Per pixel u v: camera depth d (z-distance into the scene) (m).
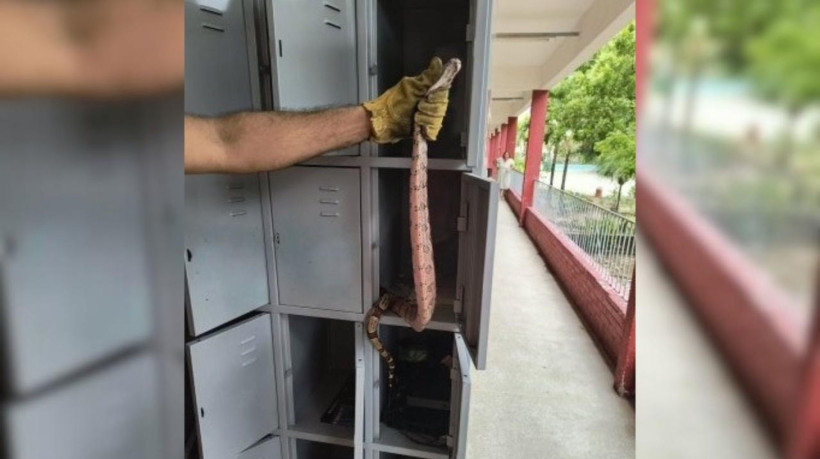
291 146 0.94
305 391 1.62
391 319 1.29
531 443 2.06
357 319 1.32
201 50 1.02
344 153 1.21
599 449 2.03
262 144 0.92
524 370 2.73
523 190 7.49
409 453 1.39
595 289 3.30
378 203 1.25
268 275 1.33
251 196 1.25
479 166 1.15
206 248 1.12
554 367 2.77
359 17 1.17
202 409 1.16
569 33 4.16
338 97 1.18
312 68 1.11
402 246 1.62
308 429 1.47
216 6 1.04
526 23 4.03
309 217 1.27
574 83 7.95
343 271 1.29
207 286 1.14
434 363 1.76
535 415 2.27
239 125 0.92
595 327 3.26
